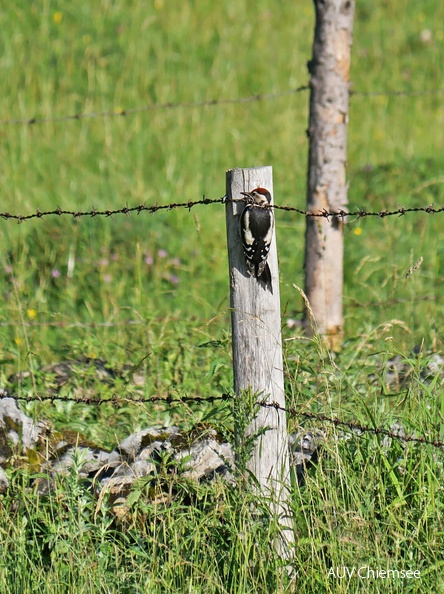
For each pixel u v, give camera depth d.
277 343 10.91
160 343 16.25
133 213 25.64
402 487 11.04
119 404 14.54
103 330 19.22
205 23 41.09
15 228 24.95
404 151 31.88
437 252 24.33
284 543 10.67
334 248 18.64
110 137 31.16
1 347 17.09
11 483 11.52
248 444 10.78
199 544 10.63
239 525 10.53
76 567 10.49
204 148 31.97
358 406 12.20
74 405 14.64
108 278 22.34
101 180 28.84
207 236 25.17
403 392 12.45
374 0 44.78
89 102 34.28
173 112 33.94
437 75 38.84
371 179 28.14
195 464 11.90
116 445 13.25
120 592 10.31
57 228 24.22
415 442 11.35
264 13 42.47
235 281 10.84
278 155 31.53
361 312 21.08
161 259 23.78
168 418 14.08
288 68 38.09
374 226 25.77
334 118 18.34
